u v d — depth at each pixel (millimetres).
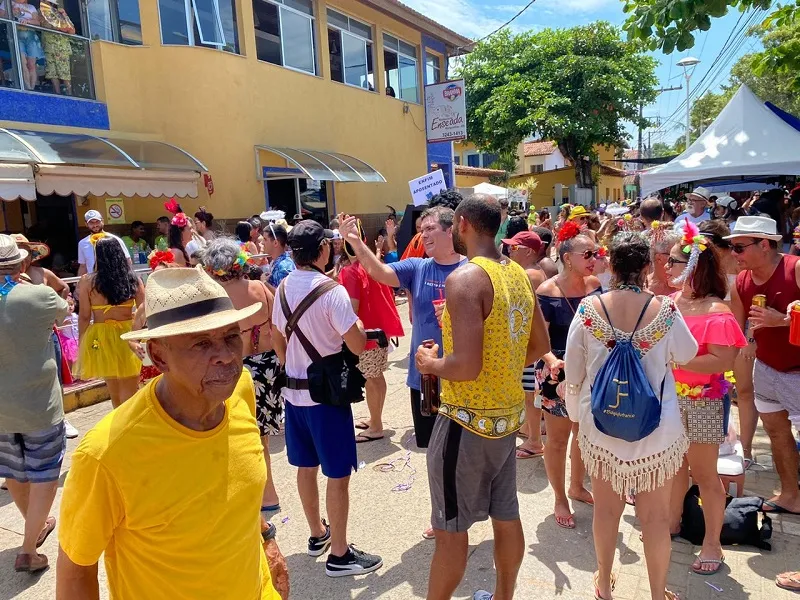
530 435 4734
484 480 2480
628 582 3105
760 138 8766
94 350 4570
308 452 3268
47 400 3252
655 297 2662
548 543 3494
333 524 3170
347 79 14680
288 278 3244
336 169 12047
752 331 3689
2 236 3314
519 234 4367
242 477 1586
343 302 3066
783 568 3166
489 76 26219
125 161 8531
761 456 4637
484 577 3170
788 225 8094
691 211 8922
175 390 1501
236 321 1438
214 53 10625
